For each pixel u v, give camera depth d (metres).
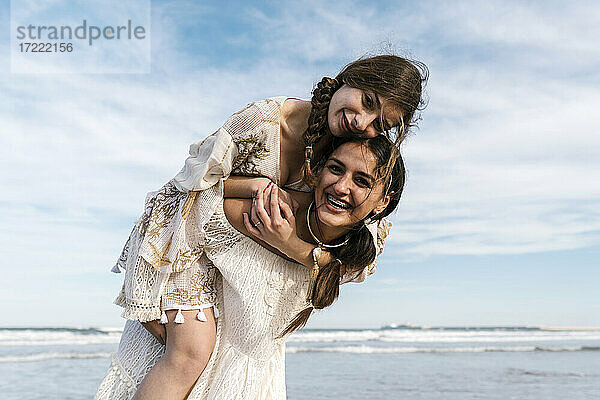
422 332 33.41
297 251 2.27
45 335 21.95
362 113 2.08
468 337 31.19
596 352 21.00
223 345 2.41
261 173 2.28
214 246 2.33
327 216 2.18
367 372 12.17
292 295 2.44
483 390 9.84
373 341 25.30
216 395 2.35
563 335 36.16
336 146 2.20
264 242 2.36
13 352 16.09
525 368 14.05
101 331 24.45
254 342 2.39
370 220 2.34
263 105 2.27
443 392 9.42
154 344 2.52
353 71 2.12
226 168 2.24
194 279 2.36
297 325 2.47
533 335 35.34
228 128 2.29
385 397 8.65
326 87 2.19
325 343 23.38
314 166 2.25
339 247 2.37
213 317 2.41
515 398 9.08
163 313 2.34
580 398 9.25
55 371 11.59
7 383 9.82
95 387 9.43
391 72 2.09
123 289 2.52
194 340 2.33
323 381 10.43
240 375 2.37
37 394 8.70
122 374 2.50
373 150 2.11
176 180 2.34
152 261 2.32
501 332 37.25
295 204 2.29
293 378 10.82
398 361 15.32
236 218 2.29
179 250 2.30
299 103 2.30
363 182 2.14
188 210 2.30
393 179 2.23
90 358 14.39
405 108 2.11
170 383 2.34
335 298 2.38
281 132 2.28
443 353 19.25
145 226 2.40
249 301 2.35
